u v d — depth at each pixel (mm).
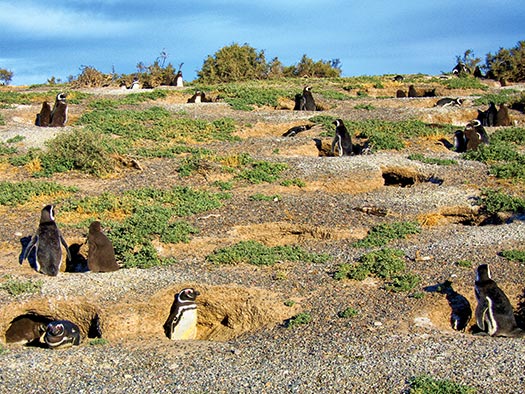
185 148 19516
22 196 15492
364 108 25797
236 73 37812
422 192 16156
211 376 8156
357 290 11047
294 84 32656
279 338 9461
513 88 31766
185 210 14797
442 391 7359
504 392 7398
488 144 20359
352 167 17578
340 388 7695
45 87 34312
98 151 17766
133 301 10602
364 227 14000
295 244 13672
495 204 15055
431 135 21359
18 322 10664
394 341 9039
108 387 7895
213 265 12250
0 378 8062
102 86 35938
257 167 17719
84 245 13164
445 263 11922
